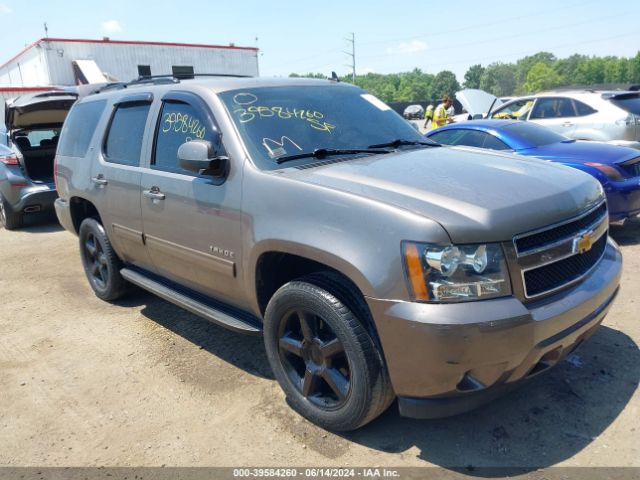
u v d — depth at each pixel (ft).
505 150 22.22
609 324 13.37
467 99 44.65
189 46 100.48
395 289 8.14
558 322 8.39
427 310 7.90
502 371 8.20
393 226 8.25
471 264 7.93
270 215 9.88
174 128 12.62
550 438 9.43
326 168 10.34
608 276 9.65
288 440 9.85
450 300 7.91
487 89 471.62
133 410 11.10
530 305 8.36
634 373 11.17
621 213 19.72
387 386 8.91
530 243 8.45
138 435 10.28
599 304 9.32
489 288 7.98
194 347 13.73
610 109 29.53
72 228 17.74
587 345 12.38
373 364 8.80
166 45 98.32
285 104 12.15
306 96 12.73
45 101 26.07
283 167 10.55
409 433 9.80
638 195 19.67
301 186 9.55
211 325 14.99
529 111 33.63
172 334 14.55
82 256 17.74
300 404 10.28
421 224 8.02
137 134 13.84
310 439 9.83
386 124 13.19
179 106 12.64
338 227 8.84
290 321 10.22
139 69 97.25
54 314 16.47
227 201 10.73
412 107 119.65
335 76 14.84
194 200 11.51
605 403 10.27
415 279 7.98
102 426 10.63
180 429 10.37
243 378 12.07
